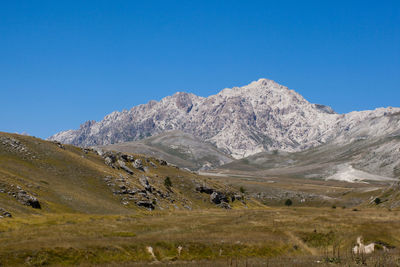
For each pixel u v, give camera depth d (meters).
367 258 49.72
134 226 65.62
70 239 50.50
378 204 194.88
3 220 60.25
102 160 145.00
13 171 93.81
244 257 53.16
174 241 53.75
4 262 40.06
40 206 79.50
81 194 99.69
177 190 161.12
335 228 68.25
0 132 117.94
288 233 66.00
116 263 45.12
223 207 160.50
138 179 143.38
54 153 119.12
